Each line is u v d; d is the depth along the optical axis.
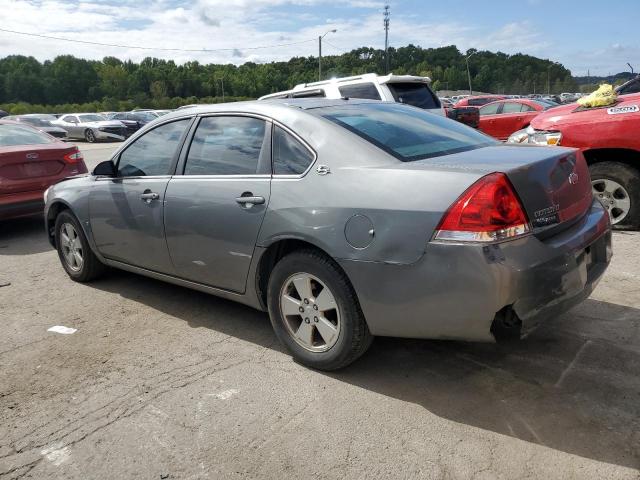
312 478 2.39
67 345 3.83
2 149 7.04
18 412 3.01
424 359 3.38
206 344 3.75
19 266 5.96
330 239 2.96
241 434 2.72
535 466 2.39
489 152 3.21
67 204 4.92
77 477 2.47
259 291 3.53
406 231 2.71
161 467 2.51
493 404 2.87
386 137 3.25
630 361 3.22
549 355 3.34
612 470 2.35
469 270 2.55
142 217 4.14
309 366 3.33
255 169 3.47
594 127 5.86
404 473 2.39
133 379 3.31
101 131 28.41
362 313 3.02
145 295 4.78
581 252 2.91
